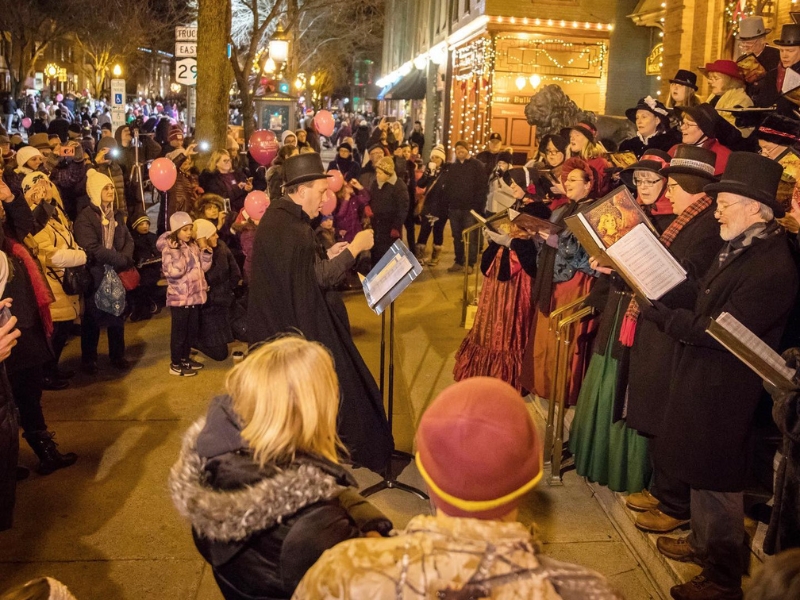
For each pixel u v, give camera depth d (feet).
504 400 5.37
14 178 22.98
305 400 7.06
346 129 101.04
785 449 10.34
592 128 18.89
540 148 20.03
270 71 63.52
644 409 12.39
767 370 9.75
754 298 10.47
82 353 22.44
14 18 115.75
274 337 12.98
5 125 102.83
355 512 8.03
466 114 68.39
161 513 15.01
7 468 12.33
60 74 152.76
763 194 10.53
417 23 100.17
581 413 14.73
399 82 100.68
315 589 5.21
